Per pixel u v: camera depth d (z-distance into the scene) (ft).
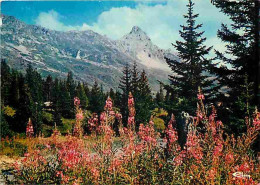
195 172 15.23
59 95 167.02
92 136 18.13
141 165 16.56
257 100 39.55
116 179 16.44
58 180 16.56
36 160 18.06
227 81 53.01
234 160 16.03
